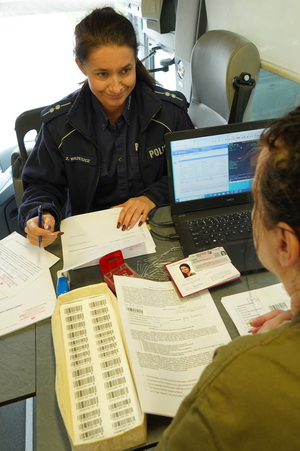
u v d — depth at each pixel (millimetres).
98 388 625
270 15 1517
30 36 2871
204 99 1669
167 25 2381
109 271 904
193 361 680
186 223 1028
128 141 1302
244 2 1649
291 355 353
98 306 753
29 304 855
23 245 1037
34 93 3156
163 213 1150
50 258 984
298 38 1411
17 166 1534
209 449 356
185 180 1018
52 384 687
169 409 595
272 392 338
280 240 386
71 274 928
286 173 348
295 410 329
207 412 354
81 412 595
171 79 2670
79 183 1345
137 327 723
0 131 2781
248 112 1601
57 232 1013
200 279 839
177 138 969
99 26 1047
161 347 696
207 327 750
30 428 1379
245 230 986
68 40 2926
